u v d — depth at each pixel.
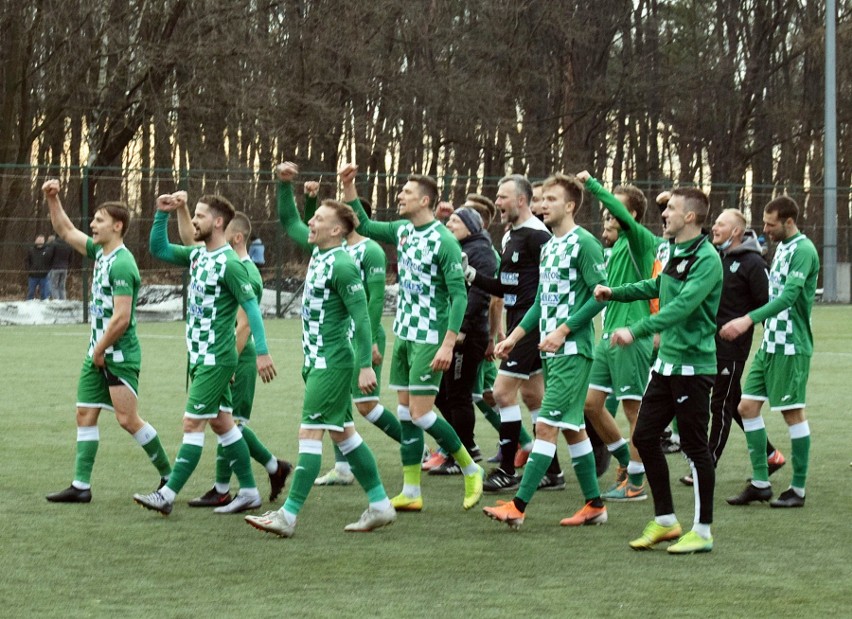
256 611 7.69
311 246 12.20
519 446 13.72
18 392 19.88
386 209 41.84
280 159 52.38
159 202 11.48
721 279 9.41
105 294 11.17
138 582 8.42
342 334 9.97
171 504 10.63
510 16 62.47
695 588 8.34
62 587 8.27
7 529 10.13
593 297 10.23
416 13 56.47
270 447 14.84
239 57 48.25
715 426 11.97
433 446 14.95
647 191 46.09
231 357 10.69
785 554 9.43
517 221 12.28
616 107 70.19
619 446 12.20
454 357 13.15
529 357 12.22
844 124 68.81
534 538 10.02
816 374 23.22
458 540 9.91
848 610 7.81
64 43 46.94
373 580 8.54
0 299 36.94
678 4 72.94
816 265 11.49
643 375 12.29
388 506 10.25
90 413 11.36
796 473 11.48
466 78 57.94
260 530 10.15
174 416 17.22
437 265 10.98
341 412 9.98
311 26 52.59
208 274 10.53
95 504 11.25
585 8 66.81
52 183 11.54
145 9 46.72
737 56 71.62
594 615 7.66
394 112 58.31
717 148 71.62
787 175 71.69
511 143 62.25
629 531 10.32
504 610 7.75
